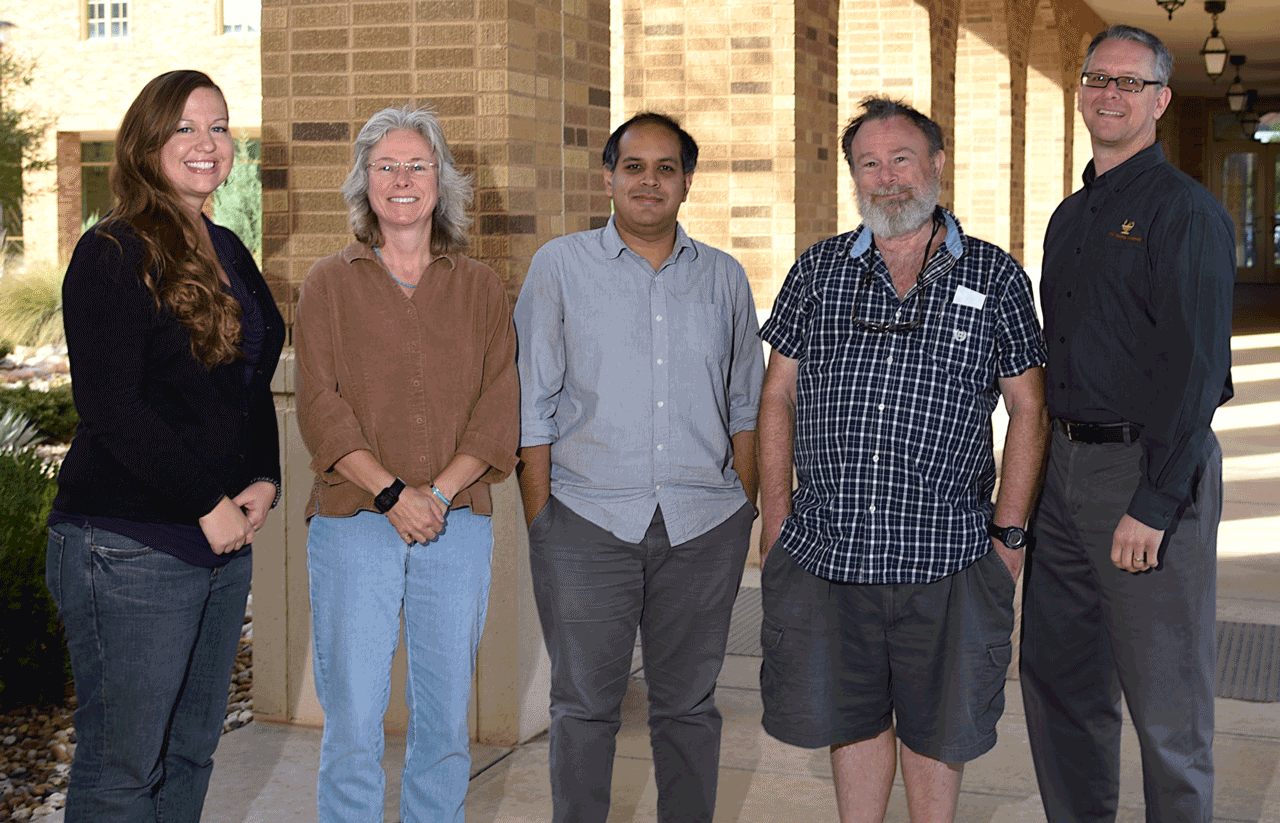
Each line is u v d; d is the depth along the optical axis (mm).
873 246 3100
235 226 18062
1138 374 3105
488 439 3076
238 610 2963
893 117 3014
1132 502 3059
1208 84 25938
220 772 4215
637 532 3205
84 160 24656
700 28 6879
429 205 3041
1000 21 12719
